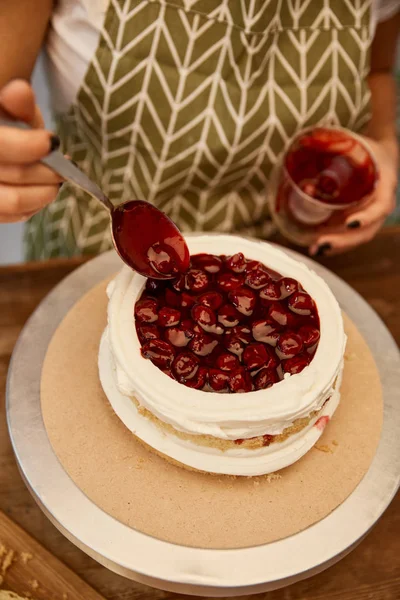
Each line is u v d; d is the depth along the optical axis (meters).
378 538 0.53
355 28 0.66
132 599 0.49
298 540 0.48
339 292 0.64
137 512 0.49
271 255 0.56
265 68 0.66
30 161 0.45
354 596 0.50
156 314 0.51
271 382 0.49
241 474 0.51
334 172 0.66
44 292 0.64
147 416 0.51
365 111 0.73
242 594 0.47
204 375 0.49
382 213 0.69
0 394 0.58
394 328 0.65
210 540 0.48
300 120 0.69
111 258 0.64
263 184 0.75
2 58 0.60
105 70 0.64
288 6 0.63
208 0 0.60
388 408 0.56
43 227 0.83
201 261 0.55
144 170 0.71
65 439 0.52
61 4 0.64
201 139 0.67
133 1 0.60
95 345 0.58
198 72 0.64
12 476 0.54
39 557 0.49
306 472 0.52
